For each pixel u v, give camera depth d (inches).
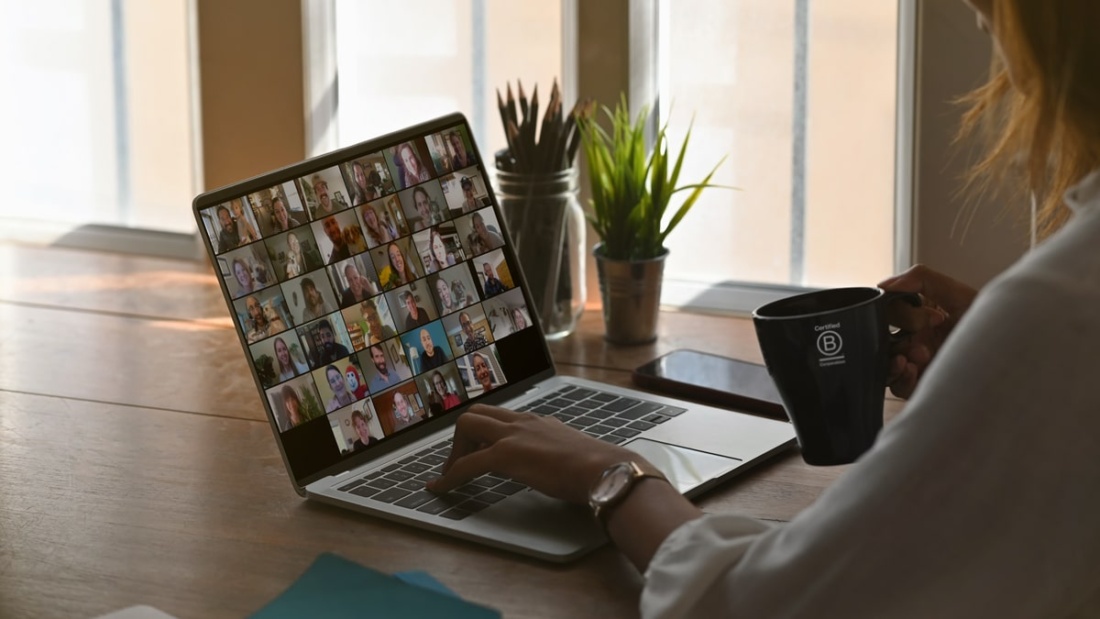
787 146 59.7
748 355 53.8
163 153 71.1
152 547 35.7
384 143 43.4
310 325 40.3
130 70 70.7
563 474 33.7
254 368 38.9
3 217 75.0
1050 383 22.0
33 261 69.6
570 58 61.3
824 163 59.2
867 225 59.0
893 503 23.2
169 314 60.1
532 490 38.0
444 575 33.4
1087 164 25.8
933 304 41.1
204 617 31.6
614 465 32.5
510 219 54.4
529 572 33.4
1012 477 22.2
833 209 59.5
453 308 43.8
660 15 60.5
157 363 53.1
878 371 35.0
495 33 64.0
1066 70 24.4
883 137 57.8
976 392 22.5
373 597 31.8
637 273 54.2
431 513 36.5
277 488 39.9
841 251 59.8
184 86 69.7
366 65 67.3
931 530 22.8
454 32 65.0
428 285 43.3
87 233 72.9
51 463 42.3
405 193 43.4
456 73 65.5
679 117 61.4
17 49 73.1
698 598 26.6
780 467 40.8
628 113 60.7
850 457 35.2
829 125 58.6
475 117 65.7
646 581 29.1
